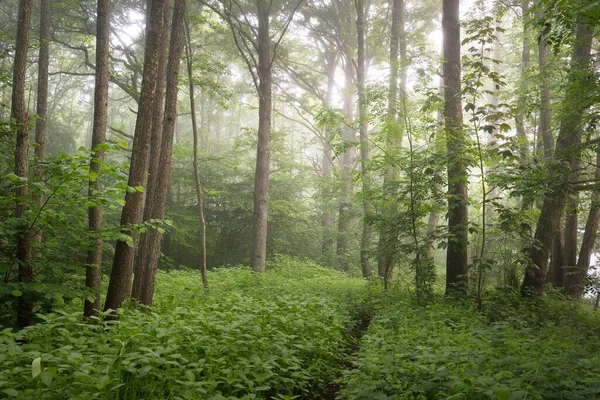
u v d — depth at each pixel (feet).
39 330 15.19
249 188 86.17
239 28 61.93
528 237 32.60
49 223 20.99
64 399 12.56
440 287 47.98
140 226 23.15
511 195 30.12
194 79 46.39
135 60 63.46
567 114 31.73
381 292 40.96
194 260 84.23
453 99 39.96
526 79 50.03
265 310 23.41
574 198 42.96
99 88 30.53
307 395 18.75
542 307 33.71
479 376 13.93
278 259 75.82
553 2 22.06
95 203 20.40
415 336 22.08
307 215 97.60
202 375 16.22
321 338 22.97
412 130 40.96
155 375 14.33
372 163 43.04
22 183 20.63
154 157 33.99
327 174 106.52
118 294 24.66
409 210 38.91
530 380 14.03
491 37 31.48
